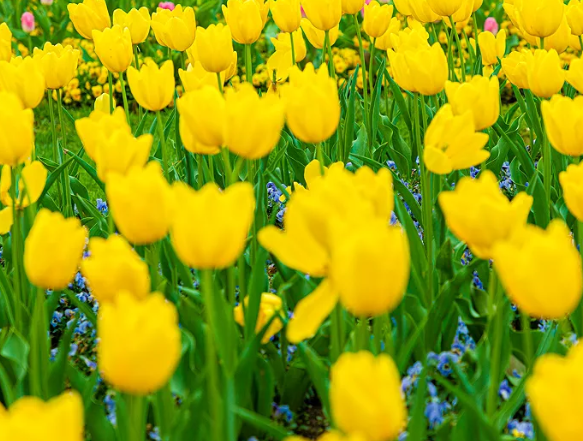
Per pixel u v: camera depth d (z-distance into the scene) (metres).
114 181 1.74
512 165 4.77
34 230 1.88
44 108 9.31
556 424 1.27
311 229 1.63
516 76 4.37
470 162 2.54
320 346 2.86
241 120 2.12
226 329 2.12
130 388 1.45
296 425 2.76
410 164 5.35
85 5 4.65
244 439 2.57
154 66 3.19
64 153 4.70
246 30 4.13
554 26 4.01
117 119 2.51
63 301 3.74
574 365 1.27
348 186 1.67
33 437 1.19
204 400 2.19
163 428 2.20
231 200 1.61
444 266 3.17
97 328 2.72
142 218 1.75
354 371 1.32
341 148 4.83
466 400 2.01
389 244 1.40
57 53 4.28
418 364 2.61
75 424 1.25
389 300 1.46
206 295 1.80
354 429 1.34
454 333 2.98
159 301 1.44
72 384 2.54
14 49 9.12
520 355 2.79
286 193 3.65
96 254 1.77
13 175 2.66
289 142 4.71
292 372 2.78
